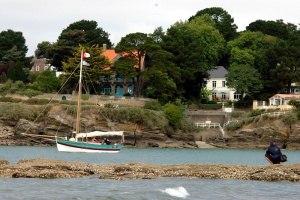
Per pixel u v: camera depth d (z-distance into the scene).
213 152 176.38
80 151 151.88
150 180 76.19
